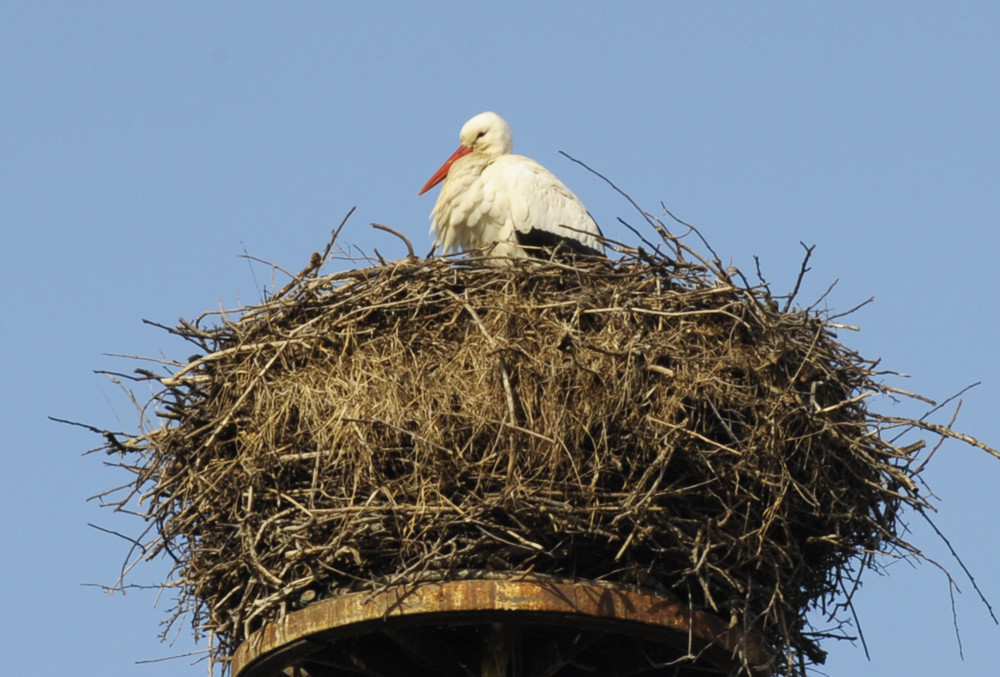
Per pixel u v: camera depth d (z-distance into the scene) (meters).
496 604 11.95
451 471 12.22
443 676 13.02
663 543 12.41
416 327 13.45
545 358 12.77
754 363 13.22
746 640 12.53
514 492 11.91
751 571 12.88
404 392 12.78
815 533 13.42
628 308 13.20
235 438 13.30
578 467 12.22
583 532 12.10
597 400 12.49
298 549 12.30
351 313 13.53
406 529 12.08
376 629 12.21
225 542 13.18
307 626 12.27
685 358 12.87
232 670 13.02
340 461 12.54
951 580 13.02
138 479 13.70
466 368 12.86
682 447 12.38
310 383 13.11
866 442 13.66
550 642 12.86
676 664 13.24
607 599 12.14
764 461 12.70
